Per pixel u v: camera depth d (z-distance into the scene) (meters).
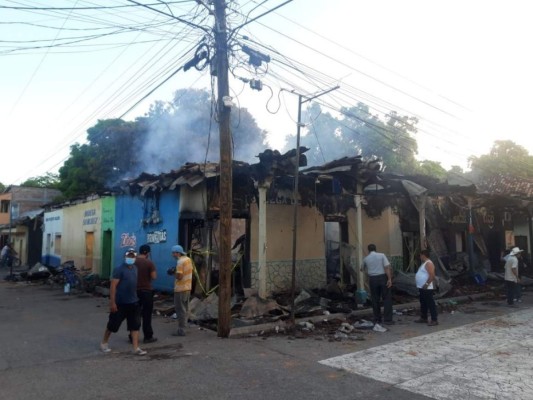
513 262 12.22
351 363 6.32
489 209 20.11
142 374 5.78
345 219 14.48
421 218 14.45
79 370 5.95
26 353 6.86
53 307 11.77
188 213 12.55
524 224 22.47
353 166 11.35
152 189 13.63
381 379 5.60
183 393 5.08
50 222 25.22
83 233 19.89
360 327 8.91
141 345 7.37
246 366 6.15
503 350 7.05
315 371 5.94
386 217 15.91
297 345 7.40
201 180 11.30
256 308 9.56
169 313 10.25
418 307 11.46
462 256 18.19
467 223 18.77
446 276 15.06
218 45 8.37
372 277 9.45
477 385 5.35
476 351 6.99
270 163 10.12
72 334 8.27
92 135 27.28
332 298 12.09
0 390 5.17
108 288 14.73
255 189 12.37
